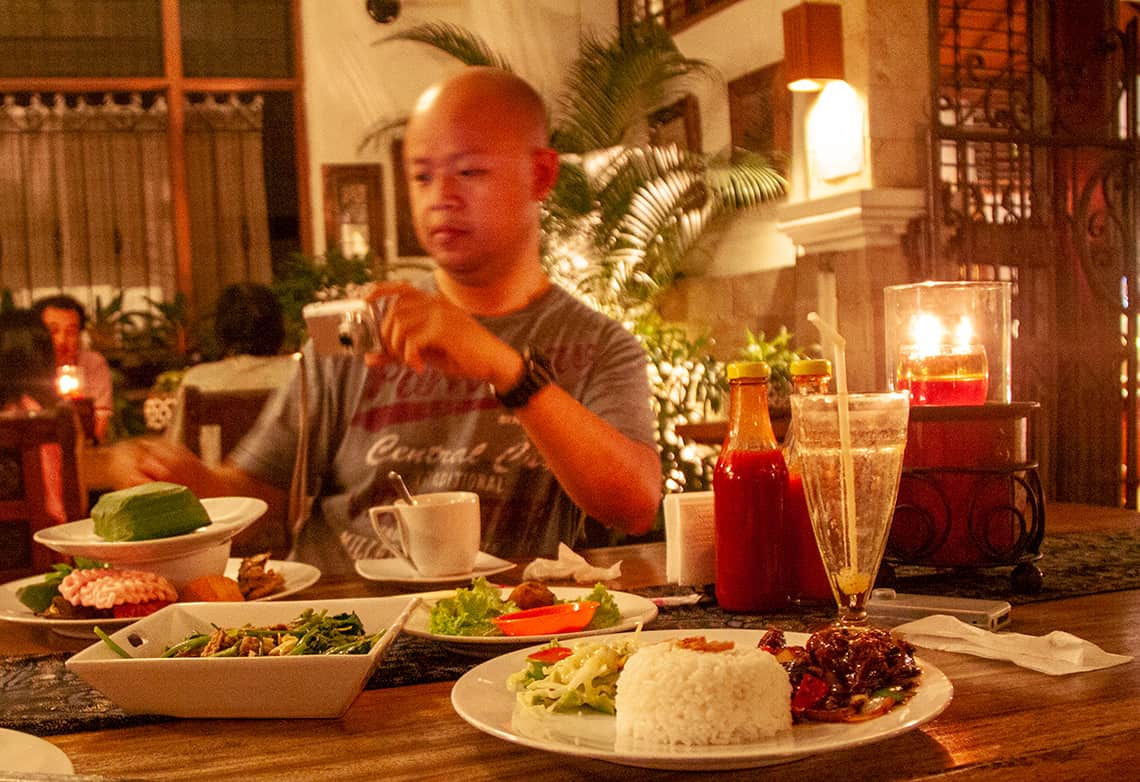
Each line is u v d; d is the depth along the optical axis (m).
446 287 1.75
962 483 1.10
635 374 1.70
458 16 6.92
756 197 4.95
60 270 6.91
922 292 1.18
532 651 0.83
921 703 0.68
